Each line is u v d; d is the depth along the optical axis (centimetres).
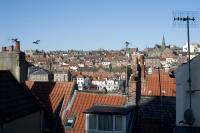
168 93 3725
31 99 1988
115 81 15225
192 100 2091
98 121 2277
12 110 1753
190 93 2080
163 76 3922
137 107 2495
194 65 2095
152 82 3881
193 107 2088
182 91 2120
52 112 2534
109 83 15488
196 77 2089
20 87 1998
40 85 2766
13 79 2011
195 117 2083
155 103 2920
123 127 2230
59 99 2630
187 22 2064
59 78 13275
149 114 2800
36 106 1977
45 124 2456
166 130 2647
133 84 2458
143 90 3809
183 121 2105
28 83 2814
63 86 2727
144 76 3944
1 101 1748
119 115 2233
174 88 3759
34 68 8144
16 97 1880
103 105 2484
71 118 2472
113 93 2702
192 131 2083
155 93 3753
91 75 17925
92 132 2288
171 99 3012
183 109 2116
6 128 1653
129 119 2341
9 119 1659
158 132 2666
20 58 2494
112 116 2252
